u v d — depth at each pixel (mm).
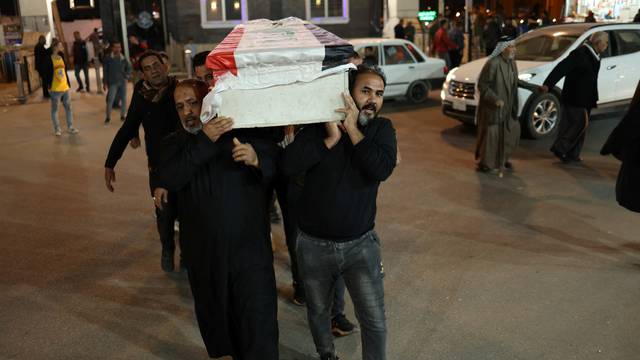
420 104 14070
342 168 3080
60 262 5566
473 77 10562
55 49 11406
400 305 4555
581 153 9156
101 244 5992
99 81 18172
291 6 22469
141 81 5008
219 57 2785
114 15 23203
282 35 3160
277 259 5480
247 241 3250
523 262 5254
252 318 3250
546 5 31453
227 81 2830
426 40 22594
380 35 23156
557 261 5262
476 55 23953
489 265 5211
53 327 4391
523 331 4148
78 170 8938
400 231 6059
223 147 3188
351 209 3113
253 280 3256
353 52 2881
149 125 4914
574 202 6840
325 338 3539
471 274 5043
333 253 3178
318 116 2895
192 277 3355
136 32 22625
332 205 3102
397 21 23047
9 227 6523
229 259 3230
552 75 8172
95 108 15242
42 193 7777
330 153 3078
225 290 3258
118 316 4535
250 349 3258
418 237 5887
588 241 5691
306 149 3049
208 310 3359
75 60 18266
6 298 4863
